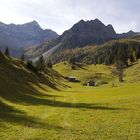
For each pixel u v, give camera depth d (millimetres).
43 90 127938
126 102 72062
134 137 37406
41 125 43500
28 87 115250
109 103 72688
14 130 39438
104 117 51531
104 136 37750
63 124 44969
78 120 48406
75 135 37906
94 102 77312
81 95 108375
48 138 36031
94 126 43750
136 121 47844
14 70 133625
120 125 44594
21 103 70750
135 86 113750
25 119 47875
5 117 48406
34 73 159250
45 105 68875
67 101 82062
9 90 87188
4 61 135500
